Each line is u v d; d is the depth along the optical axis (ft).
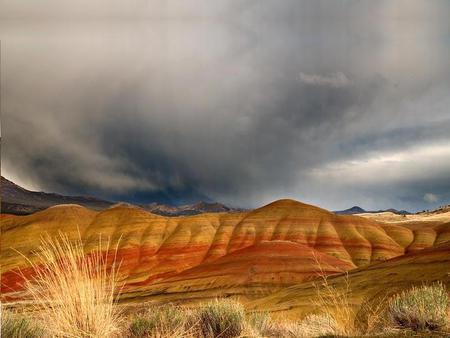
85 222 542.16
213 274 297.94
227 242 496.64
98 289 17.67
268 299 151.53
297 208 528.63
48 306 17.07
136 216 542.57
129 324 22.88
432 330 22.21
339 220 502.79
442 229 504.43
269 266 288.51
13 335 16.28
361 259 435.12
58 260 17.13
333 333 22.89
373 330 22.74
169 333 21.95
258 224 512.22
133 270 456.04
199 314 25.64
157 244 499.51
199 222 532.73
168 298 253.85
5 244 481.46
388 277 125.49
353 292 115.96
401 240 485.56
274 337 25.84
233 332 25.17
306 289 147.95
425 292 24.38
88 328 17.03
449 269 115.85
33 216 558.97
